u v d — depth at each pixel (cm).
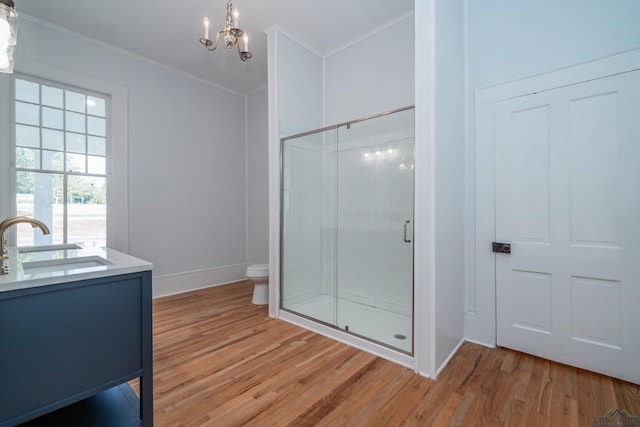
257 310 310
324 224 299
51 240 286
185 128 385
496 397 160
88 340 118
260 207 435
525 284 207
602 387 167
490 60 220
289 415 147
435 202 182
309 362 200
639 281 167
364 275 267
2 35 125
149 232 352
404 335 226
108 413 140
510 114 212
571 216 189
